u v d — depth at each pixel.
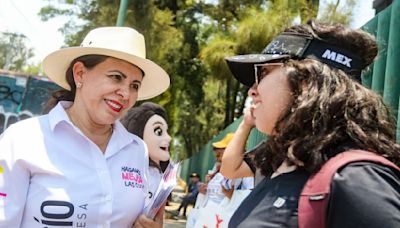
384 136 1.50
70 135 2.12
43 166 2.01
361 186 1.31
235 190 3.79
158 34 16.05
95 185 2.08
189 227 4.46
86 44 2.31
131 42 2.28
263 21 14.24
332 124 1.45
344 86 1.49
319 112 1.45
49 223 1.99
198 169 18.92
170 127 26.52
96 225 2.06
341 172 1.36
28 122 2.12
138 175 2.29
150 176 3.22
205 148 16.70
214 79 20.31
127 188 2.20
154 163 3.35
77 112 2.24
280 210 1.47
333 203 1.33
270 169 1.86
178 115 28.89
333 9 5.05
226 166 2.66
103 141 2.26
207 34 21.30
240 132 2.64
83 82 2.24
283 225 1.44
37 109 13.41
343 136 1.46
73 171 2.05
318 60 1.56
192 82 22.08
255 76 1.77
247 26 14.70
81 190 2.04
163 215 2.40
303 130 1.48
